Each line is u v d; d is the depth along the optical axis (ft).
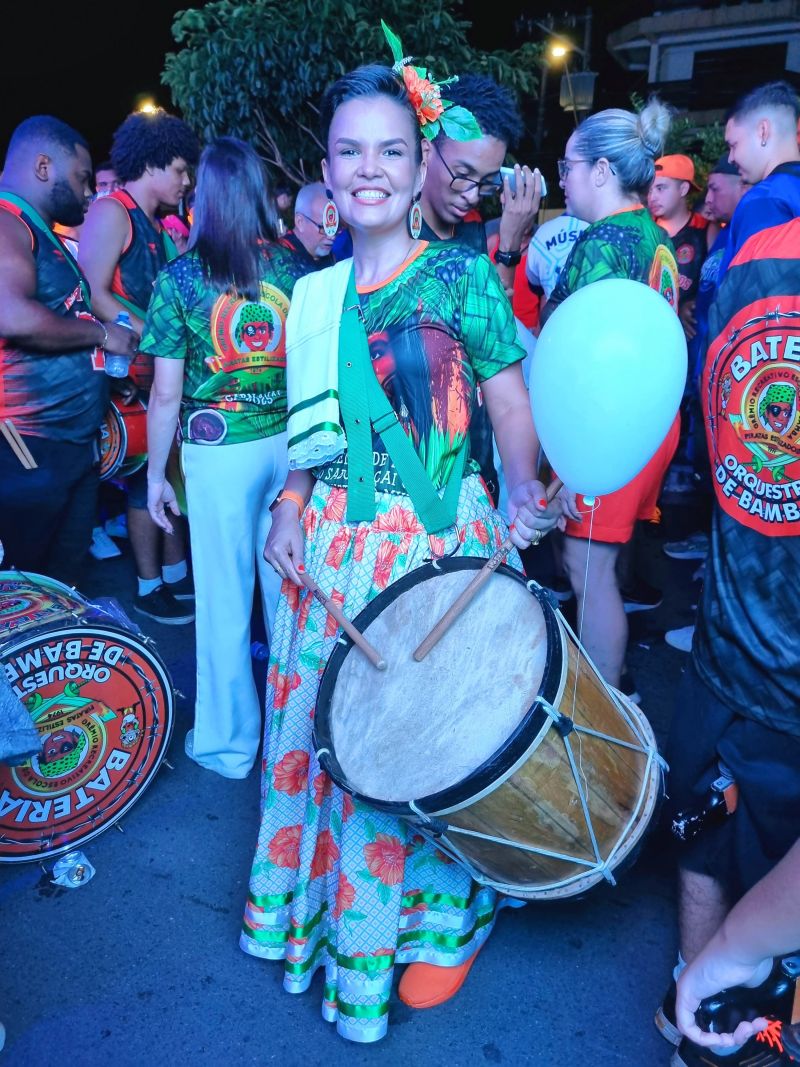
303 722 6.41
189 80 18.01
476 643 5.61
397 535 6.05
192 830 8.33
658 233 8.37
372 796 5.19
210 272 7.80
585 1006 6.50
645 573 14.28
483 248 8.96
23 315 8.74
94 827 7.94
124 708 7.87
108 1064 6.04
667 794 5.84
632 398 4.34
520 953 6.95
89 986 6.64
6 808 7.45
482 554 6.34
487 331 5.92
